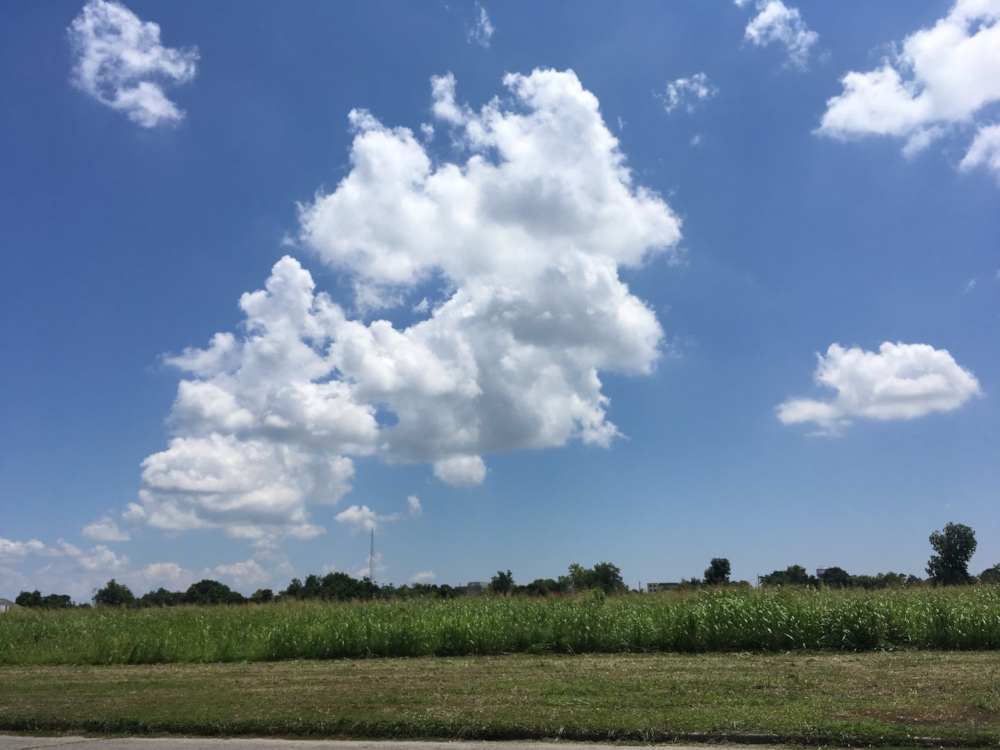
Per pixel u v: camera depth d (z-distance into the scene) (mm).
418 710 8016
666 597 18625
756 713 7484
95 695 9781
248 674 12023
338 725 7488
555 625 15375
